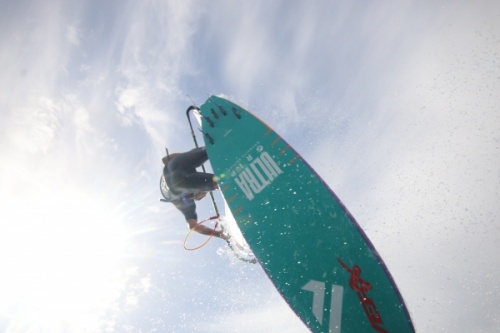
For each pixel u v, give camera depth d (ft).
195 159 13.61
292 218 10.95
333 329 9.30
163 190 13.92
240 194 12.00
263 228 11.16
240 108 13.83
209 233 13.75
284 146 12.28
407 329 8.71
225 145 13.12
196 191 13.61
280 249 10.68
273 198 11.50
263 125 13.06
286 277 10.27
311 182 11.26
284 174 11.75
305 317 9.69
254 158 12.42
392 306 8.99
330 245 10.18
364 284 9.43
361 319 9.14
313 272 10.05
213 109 14.14
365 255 9.72
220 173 12.64
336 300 9.53
